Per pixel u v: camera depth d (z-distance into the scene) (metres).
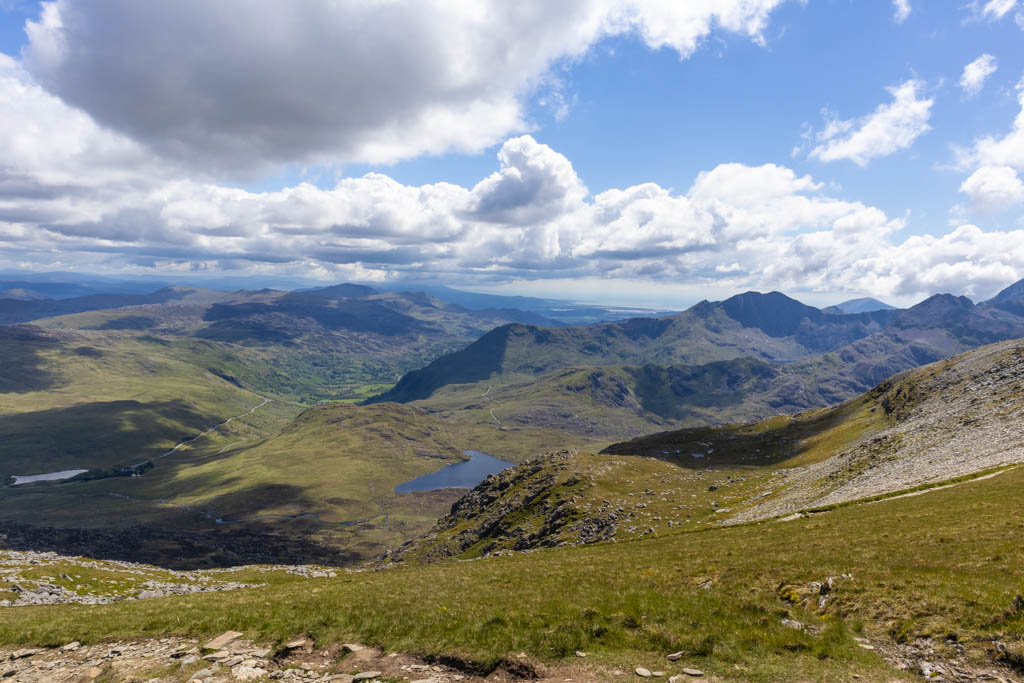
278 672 19.39
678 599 23.38
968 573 21.66
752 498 91.44
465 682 17.47
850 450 104.88
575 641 19.33
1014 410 74.50
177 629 25.45
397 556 157.00
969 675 15.04
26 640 25.55
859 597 21.19
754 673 16.36
